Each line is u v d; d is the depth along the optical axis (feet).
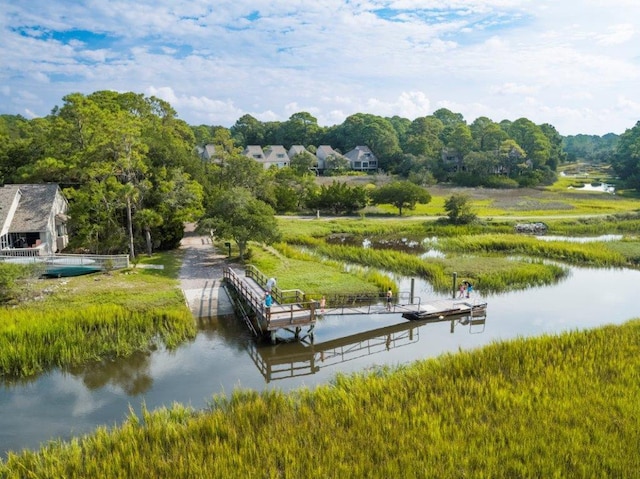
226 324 103.09
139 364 85.35
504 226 220.84
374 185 332.19
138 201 144.05
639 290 135.03
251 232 139.64
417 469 52.08
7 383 78.07
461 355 79.10
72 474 51.75
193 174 179.73
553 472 51.26
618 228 222.28
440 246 185.16
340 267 145.89
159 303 104.42
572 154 650.43
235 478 50.26
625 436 57.00
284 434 57.98
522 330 105.50
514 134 451.12
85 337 89.40
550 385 69.05
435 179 378.53
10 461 54.13
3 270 102.17
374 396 67.41
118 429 60.80
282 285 123.24
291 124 513.04
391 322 108.99
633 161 380.99
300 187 271.08
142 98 241.96
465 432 58.34
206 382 79.46
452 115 624.59
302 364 87.81
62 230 151.33
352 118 486.38
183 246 165.37
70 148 167.12
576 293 132.67
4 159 186.80
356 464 52.54
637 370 72.90
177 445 56.24
